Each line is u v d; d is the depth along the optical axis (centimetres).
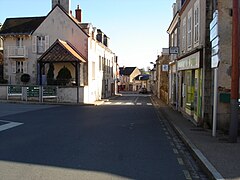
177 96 2355
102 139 1094
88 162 759
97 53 4091
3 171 670
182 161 798
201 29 1412
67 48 3300
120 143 1025
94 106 2956
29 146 947
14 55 3638
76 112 2222
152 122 1673
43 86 3164
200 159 753
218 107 1259
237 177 609
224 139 1042
